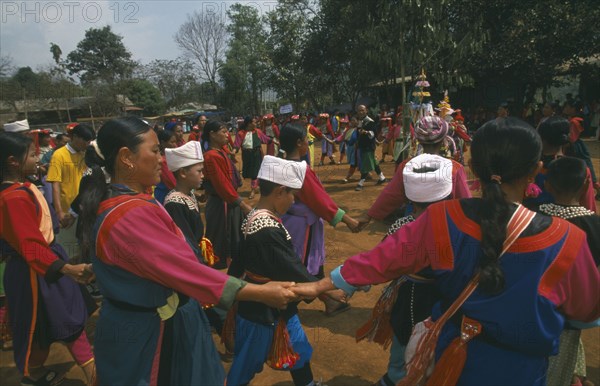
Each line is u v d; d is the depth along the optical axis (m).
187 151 3.31
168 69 55.25
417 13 6.74
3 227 2.56
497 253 1.41
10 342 3.90
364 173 9.66
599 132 16.31
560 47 18.06
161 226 1.77
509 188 1.55
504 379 1.49
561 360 2.30
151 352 1.85
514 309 1.43
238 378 2.46
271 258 2.38
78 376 3.37
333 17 25.88
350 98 30.66
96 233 1.76
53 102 47.44
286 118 19.38
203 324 2.06
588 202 2.80
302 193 3.51
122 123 1.84
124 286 1.80
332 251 5.77
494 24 19.52
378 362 3.36
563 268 1.42
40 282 2.86
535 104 21.03
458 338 1.53
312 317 4.11
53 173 4.54
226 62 45.56
